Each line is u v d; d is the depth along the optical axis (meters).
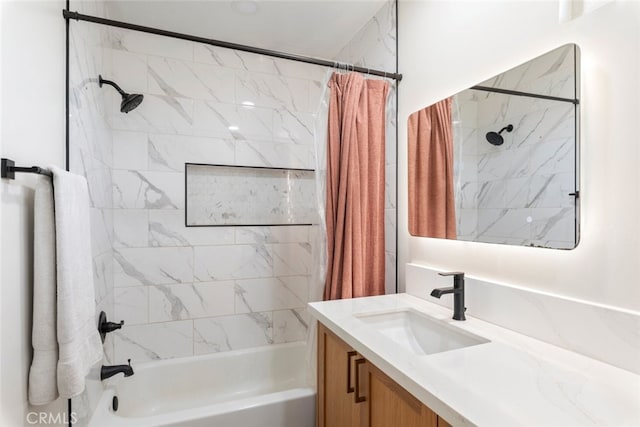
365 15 2.04
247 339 2.39
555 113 1.04
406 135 1.77
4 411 0.82
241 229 2.37
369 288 1.76
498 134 1.24
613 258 0.90
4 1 0.84
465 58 1.40
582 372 0.85
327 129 1.73
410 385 0.83
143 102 2.13
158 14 2.00
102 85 1.84
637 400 0.72
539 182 1.09
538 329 1.06
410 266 1.68
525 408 0.69
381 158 1.79
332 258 1.70
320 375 1.45
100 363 1.69
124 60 2.10
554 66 1.04
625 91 0.88
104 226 1.85
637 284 0.85
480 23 1.33
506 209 1.21
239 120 2.37
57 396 0.98
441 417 0.73
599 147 0.93
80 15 1.28
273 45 2.39
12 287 0.87
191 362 2.18
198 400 2.16
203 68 2.28
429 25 1.61
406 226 1.78
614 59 0.90
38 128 1.05
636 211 0.85
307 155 2.57
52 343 0.96
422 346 1.37
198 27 2.16
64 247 0.98
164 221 2.18
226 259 2.33
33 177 1.01
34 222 0.97
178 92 2.22
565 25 1.02
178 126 2.21
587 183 0.96
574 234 0.98
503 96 1.22
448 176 1.48
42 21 1.08
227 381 2.25
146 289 2.14
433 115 1.57
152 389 2.07
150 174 2.15
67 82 1.28
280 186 2.51
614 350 0.88
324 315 1.36
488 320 1.24
